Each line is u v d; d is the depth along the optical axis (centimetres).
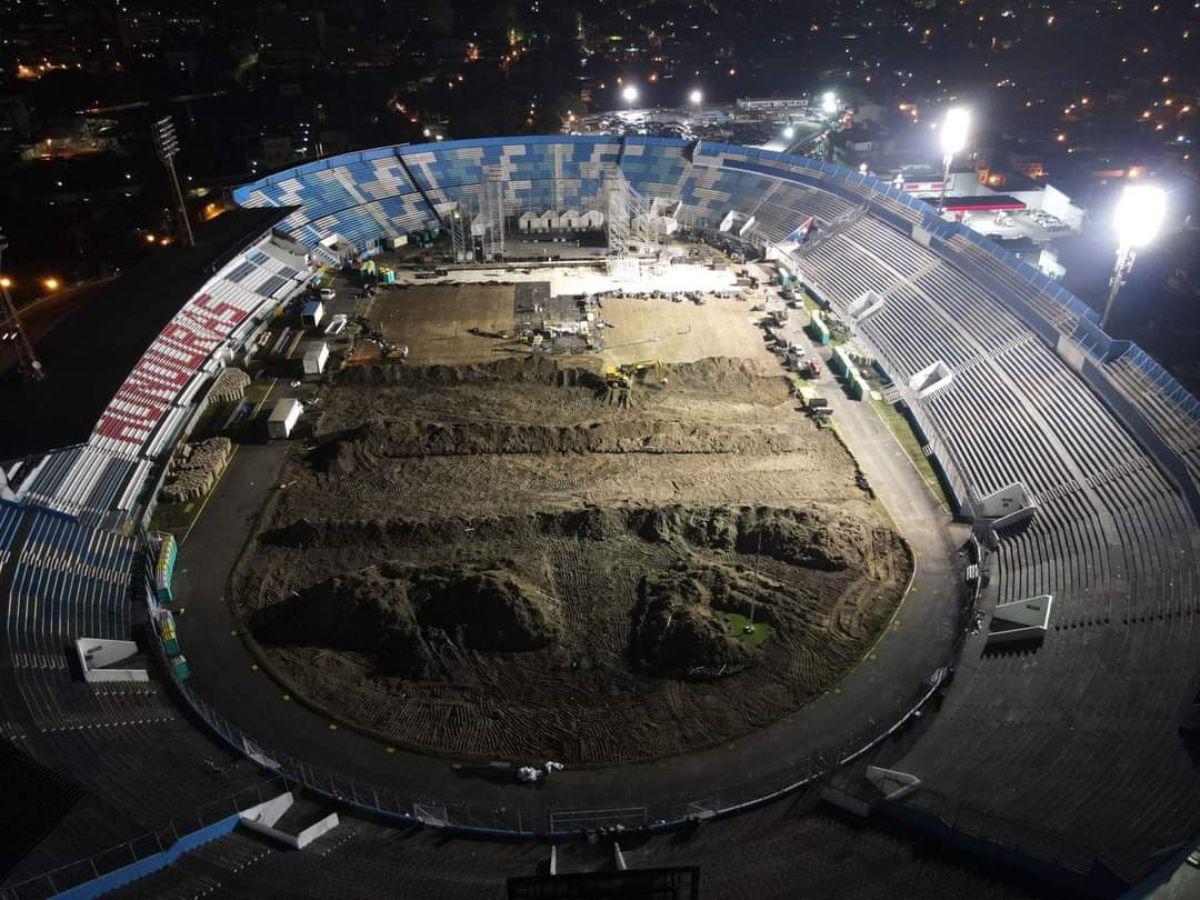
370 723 4056
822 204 10312
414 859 3303
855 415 6750
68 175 13375
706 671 4284
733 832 3447
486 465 5972
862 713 4088
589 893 2014
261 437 6450
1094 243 10644
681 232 10912
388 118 17025
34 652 4141
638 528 5241
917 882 2989
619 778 3766
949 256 8200
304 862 3212
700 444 6184
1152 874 2694
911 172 12550
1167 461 4956
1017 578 4828
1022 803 3262
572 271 9769
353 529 5234
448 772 3803
